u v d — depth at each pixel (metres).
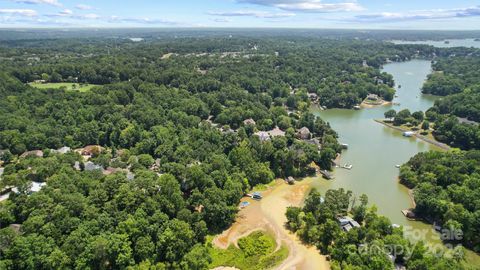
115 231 91.12
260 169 141.12
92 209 95.25
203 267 90.50
